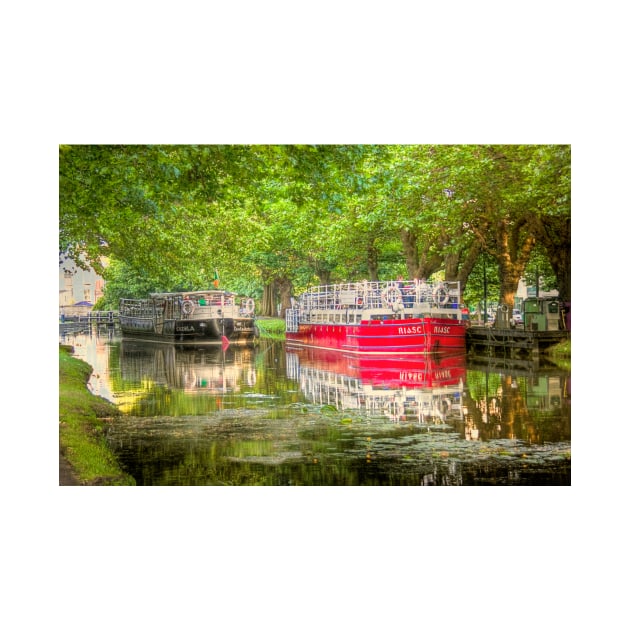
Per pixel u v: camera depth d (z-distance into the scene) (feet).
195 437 48.70
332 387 72.02
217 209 66.74
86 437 46.32
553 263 103.14
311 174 52.80
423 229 102.27
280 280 211.20
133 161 50.26
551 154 74.90
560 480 38.63
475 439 47.50
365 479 39.19
